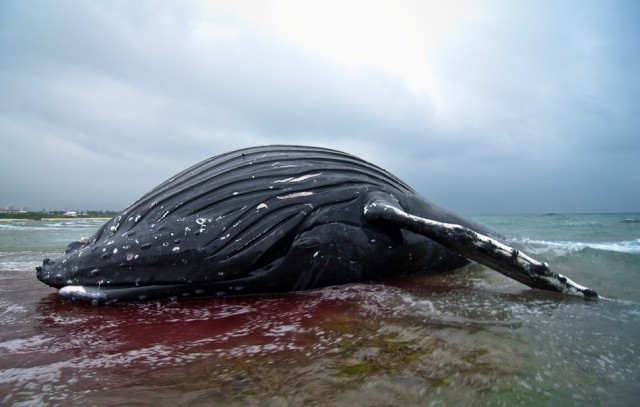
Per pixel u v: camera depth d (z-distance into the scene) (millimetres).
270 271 4469
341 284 5027
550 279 4508
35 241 14406
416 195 6184
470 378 2383
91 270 4215
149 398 2217
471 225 7000
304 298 4398
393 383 2328
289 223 4555
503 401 2143
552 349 2826
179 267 4191
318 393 2229
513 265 4508
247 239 4352
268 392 2252
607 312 3805
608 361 2645
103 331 3369
